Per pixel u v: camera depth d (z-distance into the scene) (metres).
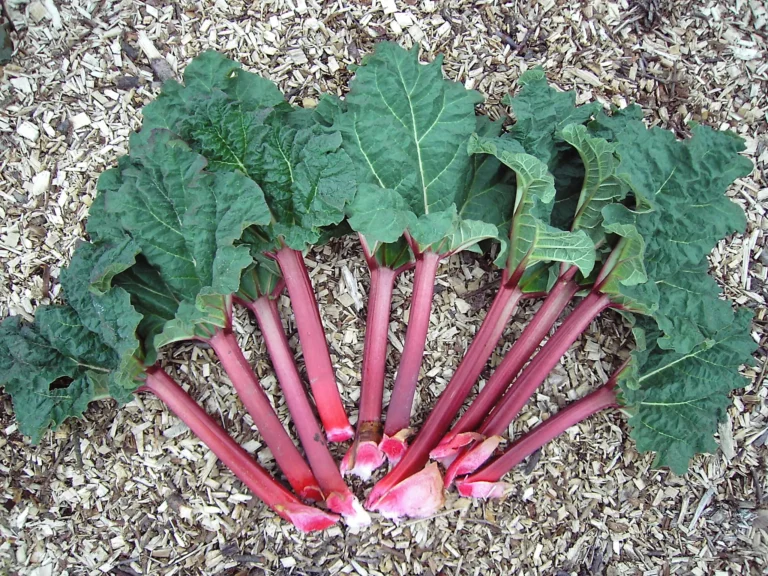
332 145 0.72
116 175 0.77
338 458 0.80
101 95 0.86
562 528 0.81
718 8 0.95
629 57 0.92
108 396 0.76
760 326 0.89
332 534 0.78
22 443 0.78
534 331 0.77
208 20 0.88
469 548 0.79
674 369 0.79
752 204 0.91
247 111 0.76
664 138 0.74
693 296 0.76
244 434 0.80
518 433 0.82
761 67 0.94
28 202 0.84
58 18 0.88
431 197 0.76
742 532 0.84
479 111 0.88
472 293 0.85
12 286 0.82
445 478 0.77
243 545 0.77
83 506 0.78
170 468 0.79
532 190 0.72
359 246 0.85
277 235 0.73
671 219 0.73
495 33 0.91
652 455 0.84
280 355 0.76
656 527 0.83
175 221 0.72
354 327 0.83
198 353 0.82
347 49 0.89
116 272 0.71
